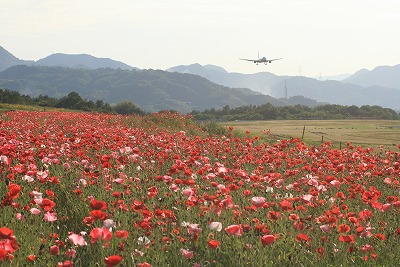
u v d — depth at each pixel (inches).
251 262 233.0
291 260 240.1
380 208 314.0
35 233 266.2
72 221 323.0
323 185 387.5
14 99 4936.0
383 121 5930.1
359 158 625.6
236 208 319.0
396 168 504.1
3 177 366.9
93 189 367.9
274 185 393.7
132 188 373.4
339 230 266.2
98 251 238.7
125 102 4950.8
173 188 332.2
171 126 1393.9
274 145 684.1
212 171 435.5
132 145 613.9
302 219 289.6
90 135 604.4
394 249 275.9
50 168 460.1
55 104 5093.5
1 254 180.7
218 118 7337.6
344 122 5506.9
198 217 294.4
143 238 236.8
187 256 229.9
